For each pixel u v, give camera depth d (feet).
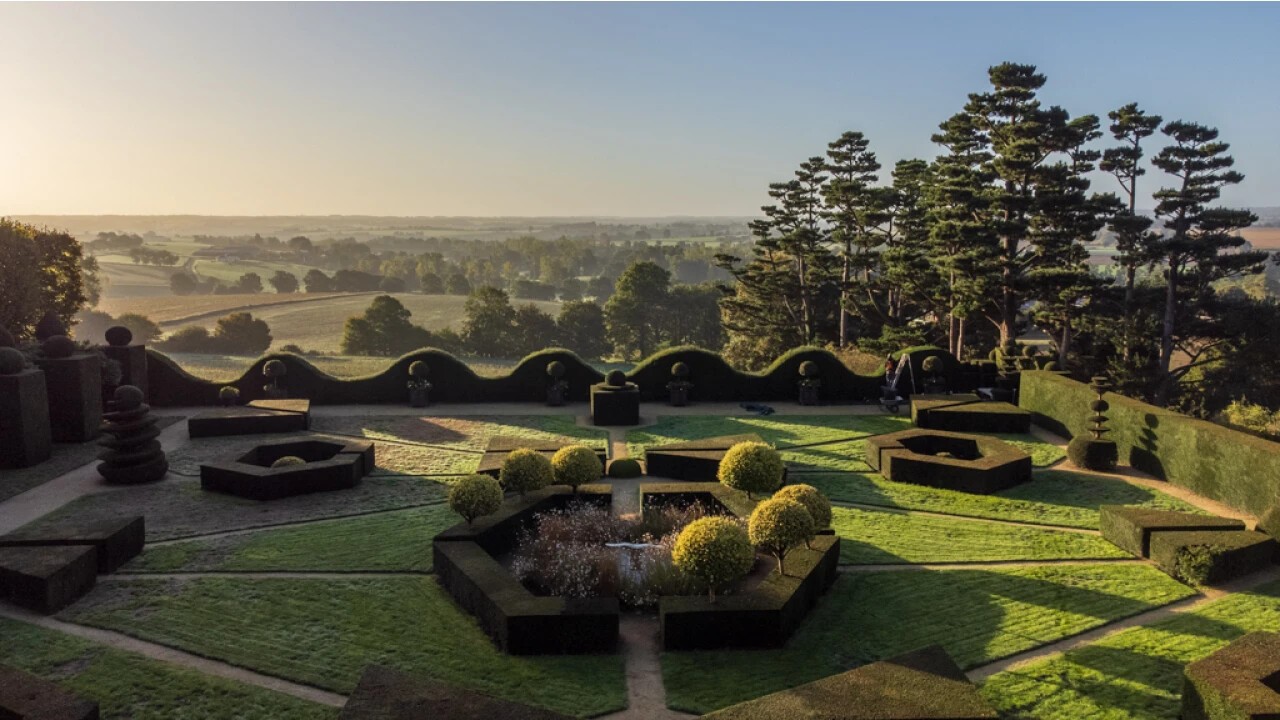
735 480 48.91
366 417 85.66
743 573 34.88
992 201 118.83
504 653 32.91
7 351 63.16
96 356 74.59
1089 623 35.78
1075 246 127.34
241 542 46.73
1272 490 48.42
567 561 39.60
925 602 38.19
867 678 26.96
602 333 288.10
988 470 56.29
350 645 33.55
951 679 26.78
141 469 59.52
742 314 184.96
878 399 93.61
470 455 69.31
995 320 135.23
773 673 31.32
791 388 94.22
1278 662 27.43
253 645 33.50
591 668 31.73
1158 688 29.89
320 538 47.42
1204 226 135.33
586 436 76.79
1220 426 56.44
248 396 92.22
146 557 44.09
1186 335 143.02
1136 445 63.31
